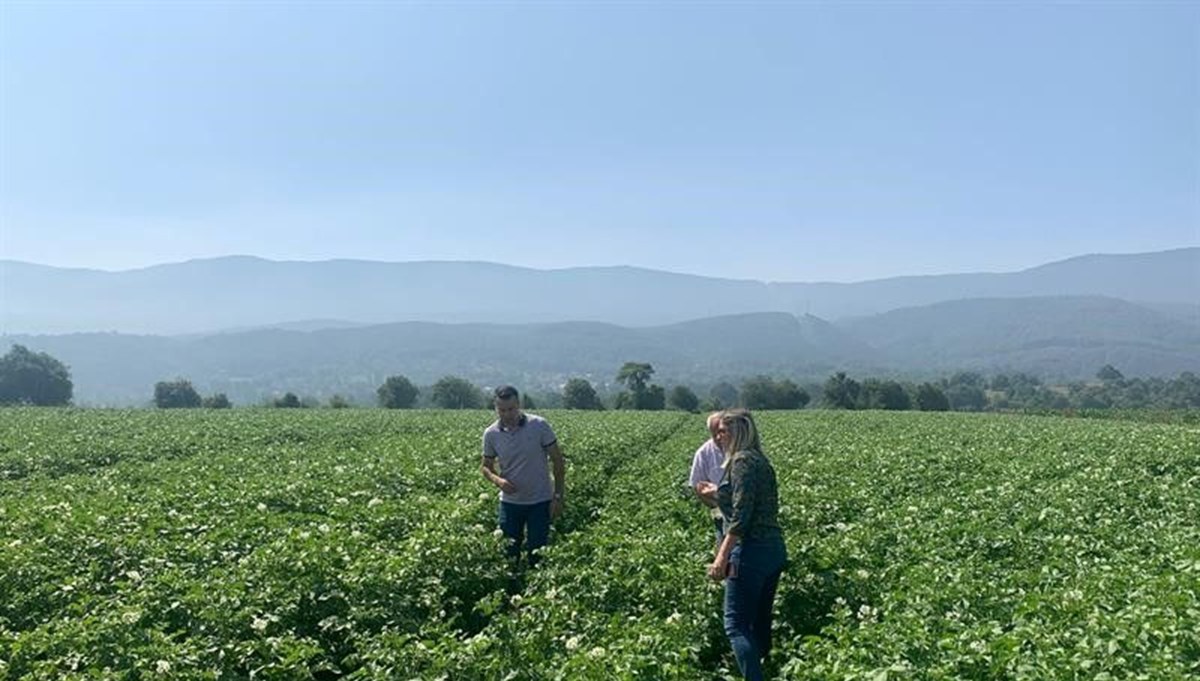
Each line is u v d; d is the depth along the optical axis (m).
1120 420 63.59
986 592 9.34
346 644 9.30
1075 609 8.22
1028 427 43.41
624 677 7.29
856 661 7.30
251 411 60.34
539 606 9.61
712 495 10.28
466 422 46.41
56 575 10.45
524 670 7.86
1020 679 6.56
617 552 11.62
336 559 10.72
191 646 7.90
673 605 10.17
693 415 66.12
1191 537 12.02
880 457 24.34
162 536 12.78
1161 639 7.21
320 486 17.31
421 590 10.37
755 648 8.57
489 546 12.27
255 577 9.89
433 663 7.66
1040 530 13.16
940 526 13.43
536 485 13.09
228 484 18.05
